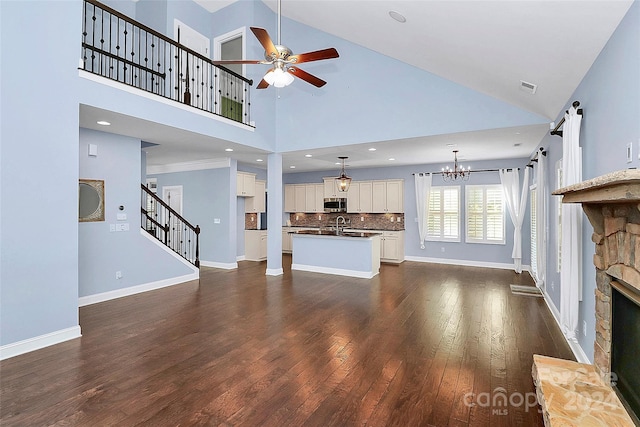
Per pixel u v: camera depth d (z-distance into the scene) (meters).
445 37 3.54
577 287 3.03
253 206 9.11
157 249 5.71
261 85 3.89
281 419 2.17
